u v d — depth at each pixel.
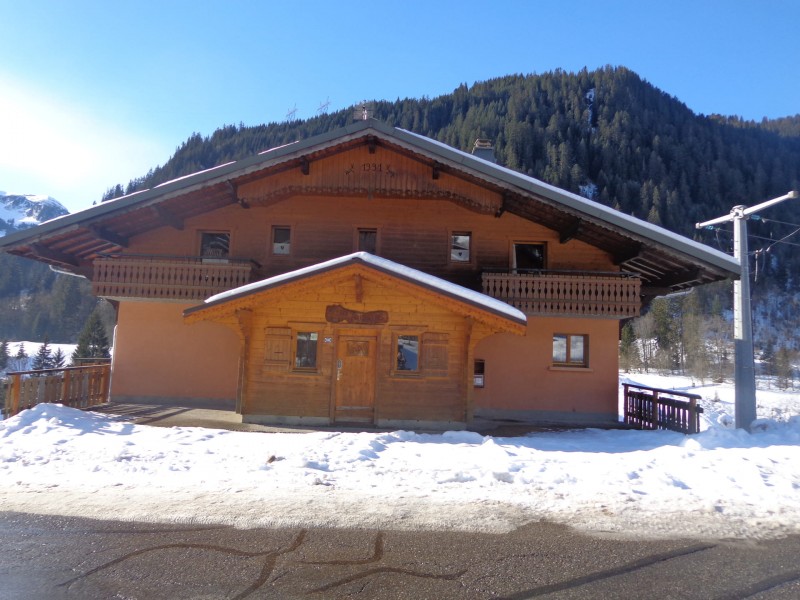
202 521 5.53
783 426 11.80
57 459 7.77
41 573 4.34
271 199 15.62
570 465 8.10
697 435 10.89
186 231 16.55
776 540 5.34
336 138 14.38
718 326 81.94
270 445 9.12
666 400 13.26
